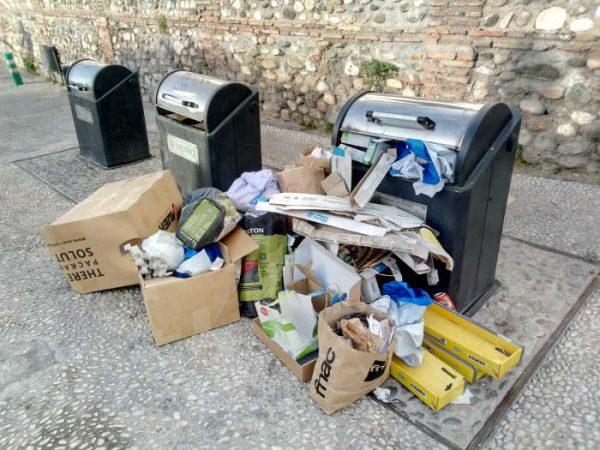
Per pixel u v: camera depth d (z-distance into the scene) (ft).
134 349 8.21
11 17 39.63
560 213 12.06
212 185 12.20
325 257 8.04
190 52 23.91
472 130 7.22
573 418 6.63
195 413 6.91
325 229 8.11
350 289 7.55
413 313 7.41
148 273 8.22
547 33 12.79
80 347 8.31
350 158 8.61
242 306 8.91
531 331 8.27
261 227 8.82
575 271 9.86
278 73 20.27
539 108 13.61
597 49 12.16
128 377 7.61
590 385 7.13
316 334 7.41
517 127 7.87
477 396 7.02
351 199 7.95
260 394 7.20
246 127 12.30
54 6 33.30
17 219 13.43
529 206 12.48
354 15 16.79
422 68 15.61
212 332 8.52
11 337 8.63
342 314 7.18
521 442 6.31
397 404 6.92
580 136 13.21
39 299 9.69
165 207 9.91
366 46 16.88
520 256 10.44
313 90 19.25
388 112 8.38
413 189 7.97
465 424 6.58
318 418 6.74
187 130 12.14
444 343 7.69
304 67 19.16
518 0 13.03
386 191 8.41
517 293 9.27
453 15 14.32
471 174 7.43
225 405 7.02
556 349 7.86
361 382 6.64
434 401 6.66
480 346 7.47
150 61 26.81
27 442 6.55
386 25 16.05
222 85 11.68
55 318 9.09
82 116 17.19
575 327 8.32
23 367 7.89
